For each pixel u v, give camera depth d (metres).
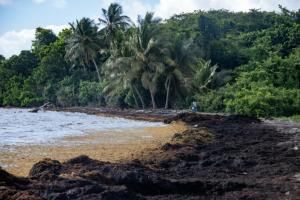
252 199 11.52
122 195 11.03
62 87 76.75
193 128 31.11
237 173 15.27
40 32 92.38
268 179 13.90
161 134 28.44
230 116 35.31
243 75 51.88
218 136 25.81
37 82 81.75
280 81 48.66
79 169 13.43
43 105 73.44
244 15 94.00
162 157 17.97
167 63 53.97
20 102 81.88
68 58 76.38
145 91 59.09
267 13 94.12
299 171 15.02
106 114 51.44
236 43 72.56
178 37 60.31
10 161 17.69
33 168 13.51
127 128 33.19
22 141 24.59
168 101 58.28
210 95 50.97
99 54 76.38
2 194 10.51
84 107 66.56
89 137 26.72
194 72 57.16
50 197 10.73
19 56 90.81
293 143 21.47
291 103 42.47
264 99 42.09
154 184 12.37
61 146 22.41
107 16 70.56
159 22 58.38
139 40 54.97
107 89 60.25
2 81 88.00
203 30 78.56
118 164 14.48
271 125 31.98
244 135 26.06
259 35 73.94
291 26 71.88
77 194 10.89
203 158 18.02
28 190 11.13
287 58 53.09
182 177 14.54
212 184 12.69
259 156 18.16
